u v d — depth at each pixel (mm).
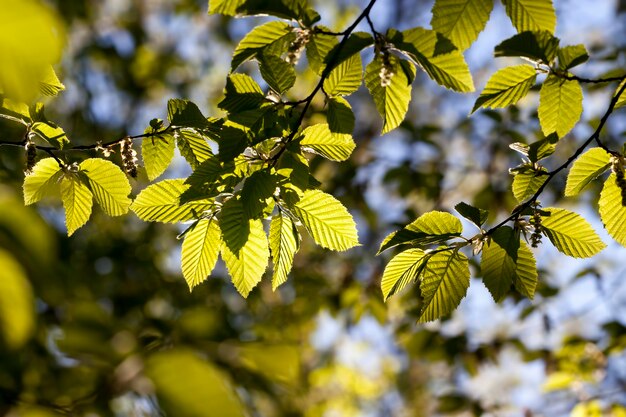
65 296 499
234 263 1097
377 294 1933
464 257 1097
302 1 1017
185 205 1084
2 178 1538
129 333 534
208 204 1085
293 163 1065
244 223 1063
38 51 362
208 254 1100
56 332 511
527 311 1785
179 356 437
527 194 1100
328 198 1076
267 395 629
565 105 1061
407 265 1104
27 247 411
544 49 1025
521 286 1098
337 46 1024
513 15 1026
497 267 1094
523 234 1094
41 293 436
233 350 553
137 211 1084
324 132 1077
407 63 1037
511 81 1054
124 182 1140
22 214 414
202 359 442
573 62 1038
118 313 1909
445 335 1852
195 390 426
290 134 1062
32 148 1110
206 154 1137
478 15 1017
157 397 423
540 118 1071
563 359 1710
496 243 1085
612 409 1620
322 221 1086
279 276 1096
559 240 1083
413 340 1854
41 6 356
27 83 366
